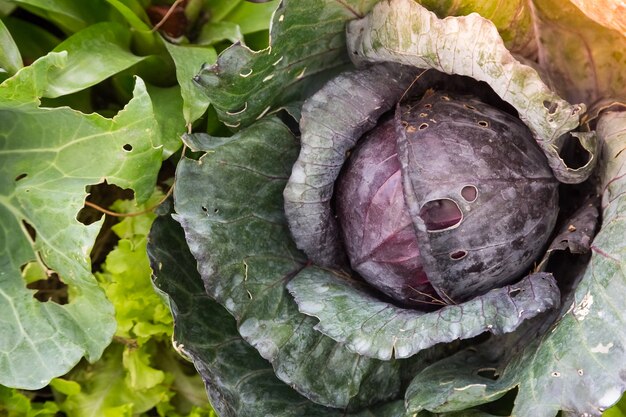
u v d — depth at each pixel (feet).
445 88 2.86
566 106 2.61
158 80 3.16
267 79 2.85
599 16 2.76
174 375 3.16
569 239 2.74
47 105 3.04
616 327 2.58
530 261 2.80
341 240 2.91
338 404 2.88
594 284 2.64
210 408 3.14
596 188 2.82
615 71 2.91
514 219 2.73
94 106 3.22
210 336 2.89
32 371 2.83
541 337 2.72
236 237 2.84
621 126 2.79
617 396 2.55
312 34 2.84
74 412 3.09
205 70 2.74
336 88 2.81
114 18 3.08
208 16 3.09
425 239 2.68
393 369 2.92
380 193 2.75
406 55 2.74
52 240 2.85
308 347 2.87
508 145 2.74
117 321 3.04
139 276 3.06
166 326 3.08
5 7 3.05
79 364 3.13
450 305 2.74
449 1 2.80
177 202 2.79
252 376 2.91
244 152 2.87
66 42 2.91
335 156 2.80
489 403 2.90
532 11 2.89
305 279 2.87
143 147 2.81
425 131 2.74
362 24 2.83
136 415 3.13
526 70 2.60
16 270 2.89
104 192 3.19
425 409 2.76
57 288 3.14
